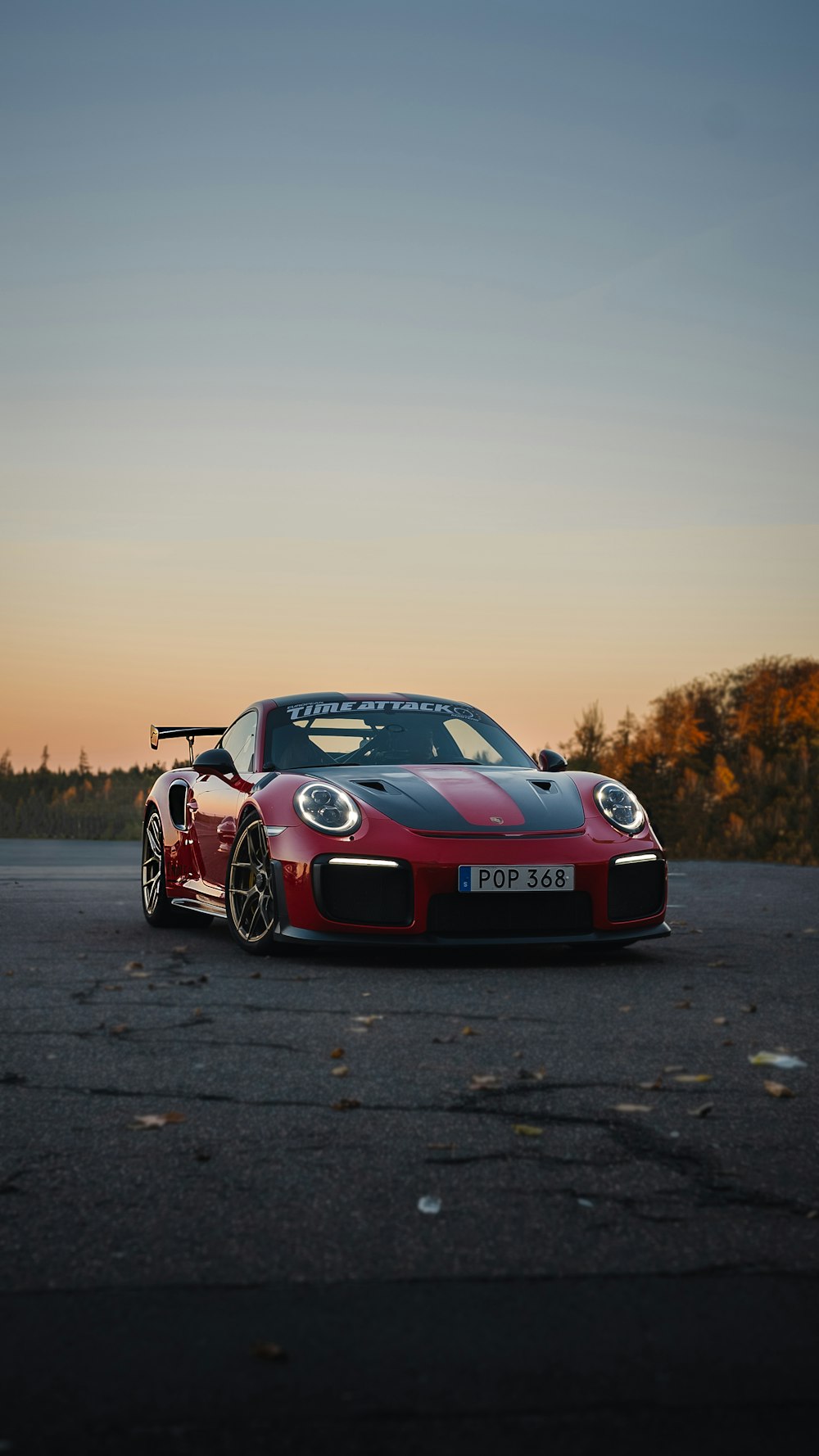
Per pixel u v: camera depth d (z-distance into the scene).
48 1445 1.26
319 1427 1.29
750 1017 3.51
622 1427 1.29
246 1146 2.27
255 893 4.93
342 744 5.54
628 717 44.09
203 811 5.62
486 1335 1.50
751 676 52.62
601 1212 1.93
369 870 4.48
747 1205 1.96
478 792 4.81
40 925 6.18
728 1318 1.55
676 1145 2.28
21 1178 2.09
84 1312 1.57
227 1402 1.34
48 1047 3.12
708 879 9.34
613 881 4.61
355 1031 3.32
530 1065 2.91
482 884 4.44
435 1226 1.87
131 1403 1.34
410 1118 2.46
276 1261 1.73
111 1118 2.46
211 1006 3.70
